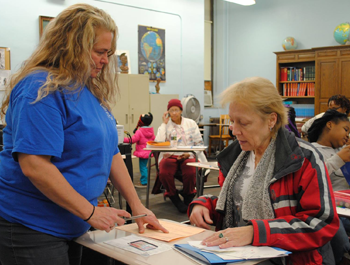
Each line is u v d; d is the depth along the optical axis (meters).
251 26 10.28
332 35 8.84
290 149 1.24
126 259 1.01
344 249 1.49
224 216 1.46
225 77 10.81
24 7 6.06
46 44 1.12
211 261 0.96
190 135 4.53
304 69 8.90
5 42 5.93
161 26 7.90
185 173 4.19
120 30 7.26
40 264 1.10
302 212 1.18
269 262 1.09
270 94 1.23
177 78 8.26
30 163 1.01
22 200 1.09
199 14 8.54
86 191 1.14
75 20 1.10
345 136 2.20
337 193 1.83
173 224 1.42
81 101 1.14
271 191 1.25
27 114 1.01
